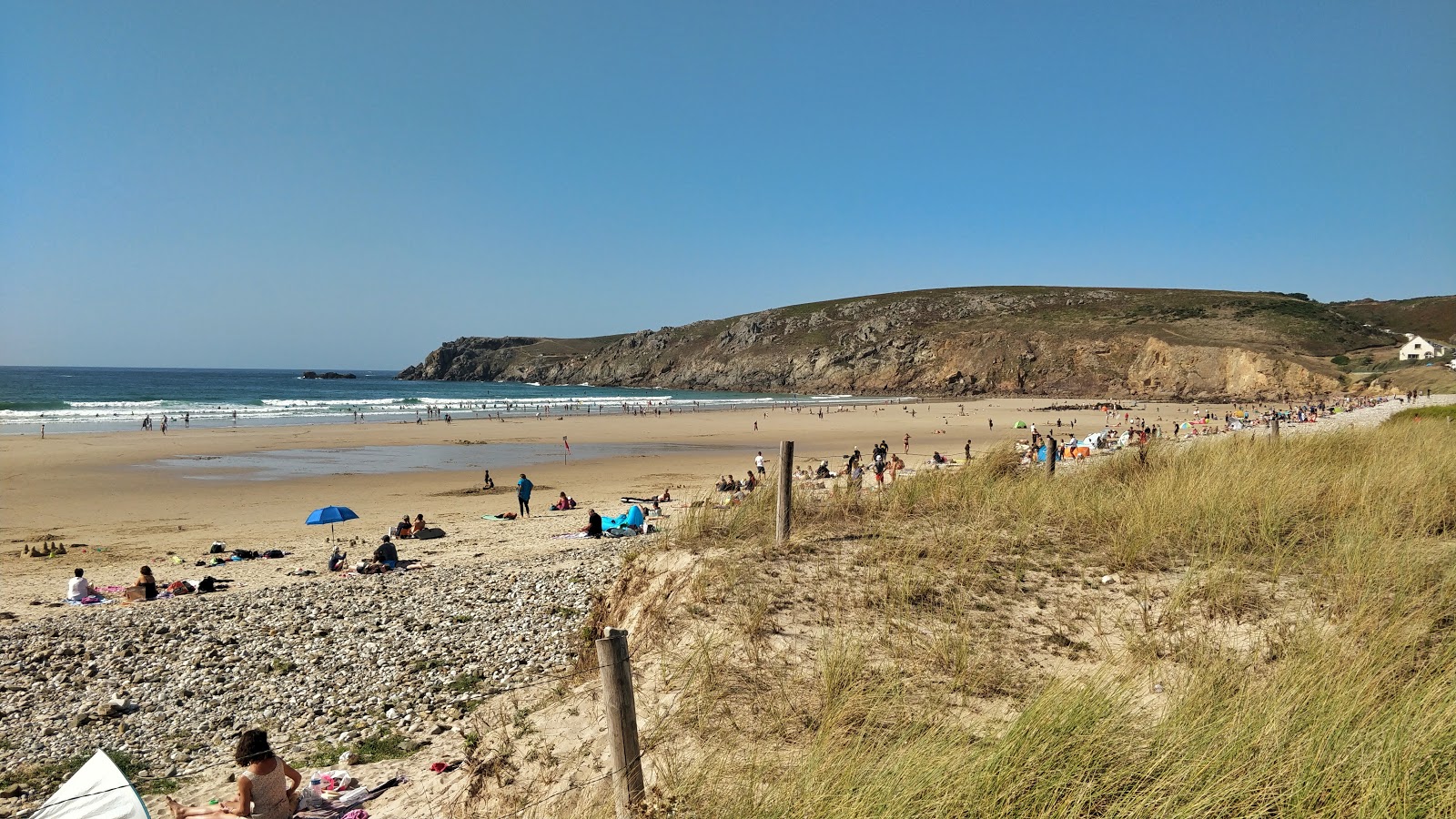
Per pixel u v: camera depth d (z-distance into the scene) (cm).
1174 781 326
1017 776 344
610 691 386
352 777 625
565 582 1299
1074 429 6181
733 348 18550
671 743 471
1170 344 11950
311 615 1164
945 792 338
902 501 1002
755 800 370
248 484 3189
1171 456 1223
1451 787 298
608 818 405
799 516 938
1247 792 316
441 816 514
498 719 650
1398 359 10262
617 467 3891
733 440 5531
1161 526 790
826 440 5481
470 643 1002
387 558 1595
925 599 644
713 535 866
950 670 519
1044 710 388
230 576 1577
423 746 697
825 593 668
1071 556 754
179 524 2306
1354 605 555
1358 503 833
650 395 15088
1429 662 440
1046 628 591
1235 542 738
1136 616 599
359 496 2902
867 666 521
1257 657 498
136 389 12825
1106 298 16900
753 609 628
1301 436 1435
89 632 1110
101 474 3403
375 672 920
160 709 838
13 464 3634
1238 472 973
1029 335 14075
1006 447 1313
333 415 7619
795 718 475
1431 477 916
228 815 543
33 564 1744
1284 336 12594
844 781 357
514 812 457
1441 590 550
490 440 5409
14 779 681
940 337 15025
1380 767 316
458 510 2598
